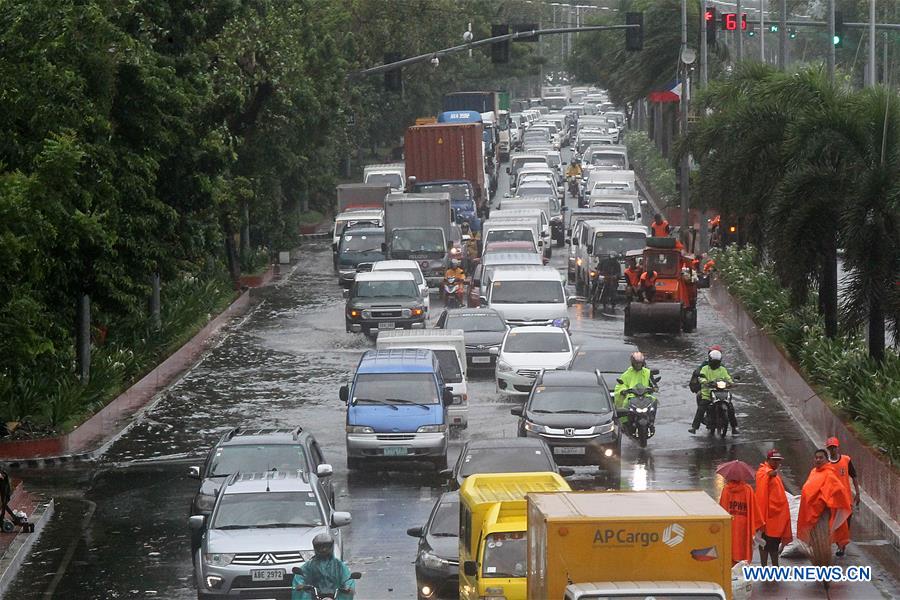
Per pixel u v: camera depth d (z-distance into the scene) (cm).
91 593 5388
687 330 12294
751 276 12756
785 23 15600
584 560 3644
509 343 10019
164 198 9525
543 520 3697
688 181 17112
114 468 7744
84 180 7762
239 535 5178
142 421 8925
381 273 12431
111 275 8062
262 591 5059
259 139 13825
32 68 7212
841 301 8125
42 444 7881
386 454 7512
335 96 15862
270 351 11494
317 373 10488
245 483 5444
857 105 8500
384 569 5622
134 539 6247
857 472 6988
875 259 7944
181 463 7831
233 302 13925
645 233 14388
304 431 6569
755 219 10331
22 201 6209
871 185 7906
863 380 7862
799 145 8444
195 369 10719
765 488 5306
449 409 8581
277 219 17438
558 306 12012
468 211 18750
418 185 19138
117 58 8231
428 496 6988
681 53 16700
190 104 9156
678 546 3653
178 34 10394
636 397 8175
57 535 6331
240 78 11719
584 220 15700
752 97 10269
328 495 6066
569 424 7469
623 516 3672
